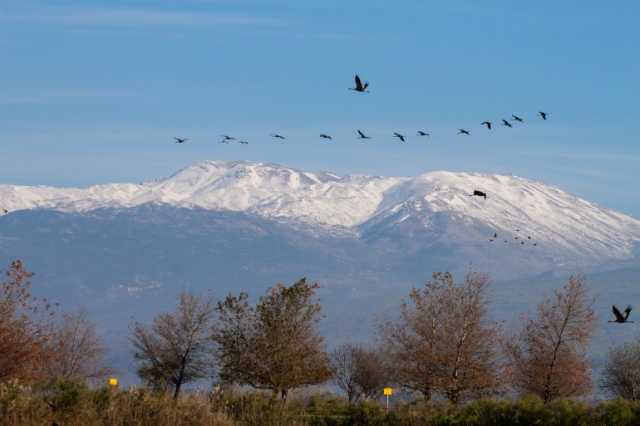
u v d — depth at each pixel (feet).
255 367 268.62
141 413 155.33
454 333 311.68
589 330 316.19
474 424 195.83
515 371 314.76
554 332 316.19
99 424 146.41
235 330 275.59
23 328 219.00
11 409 146.20
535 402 200.13
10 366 214.28
